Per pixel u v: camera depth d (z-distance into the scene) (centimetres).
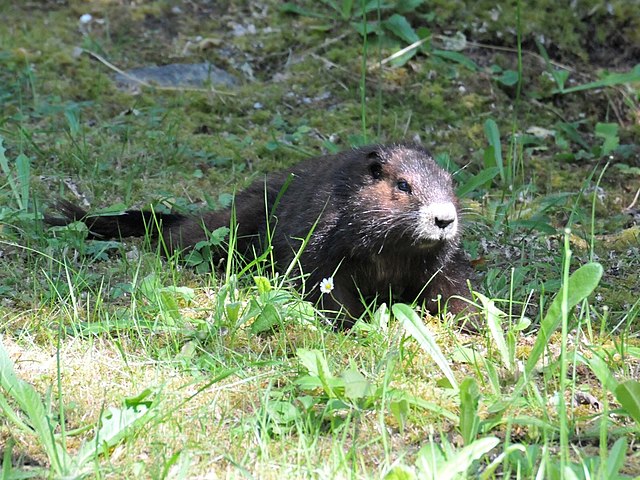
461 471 643
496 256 1130
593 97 1569
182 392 792
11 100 1488
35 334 888
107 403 775
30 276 1005
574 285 765
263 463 682
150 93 1536
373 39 1627
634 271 1114
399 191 981
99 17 1694
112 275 1036
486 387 812
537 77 1590
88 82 1539
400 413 722
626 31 1681
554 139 1484
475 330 971
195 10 1711
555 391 809
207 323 895
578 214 1198
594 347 873
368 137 1456
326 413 740
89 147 1360
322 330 888
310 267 1000
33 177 1267
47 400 730
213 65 1606
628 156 1446
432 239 959
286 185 1039
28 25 1666
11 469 655
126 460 688
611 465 650
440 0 1673
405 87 1551
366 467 697
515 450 689
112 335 902
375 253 995
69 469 668
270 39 1648
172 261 1060
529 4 1680
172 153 1366
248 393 790
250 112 1511
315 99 1541
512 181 1338
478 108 1527
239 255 1049
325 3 1706
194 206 1241
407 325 803
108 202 1238
